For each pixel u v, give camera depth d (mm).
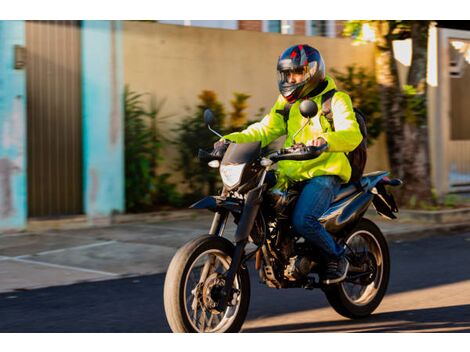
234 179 5211
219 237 5254
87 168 11359
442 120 15102
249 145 5289
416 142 12617
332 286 5914
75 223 11250
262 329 5879
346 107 5676
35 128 10961
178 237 10273
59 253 9141
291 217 5641
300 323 6066
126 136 11812
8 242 9898
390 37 12570
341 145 5484
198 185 12562
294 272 5656
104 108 11500
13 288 7309
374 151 14461
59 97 11156
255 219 5336
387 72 12711
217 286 5195
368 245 6375
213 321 5645
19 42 10602
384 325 6008
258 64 13148
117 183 11656
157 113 12109
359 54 14266
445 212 11930
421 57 12578
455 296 7082
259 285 7535
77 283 7594
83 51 11305
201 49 12531
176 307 5074
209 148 12484
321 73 5672
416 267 8625
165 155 12234
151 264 8570
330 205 5914
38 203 11008
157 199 12195
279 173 5777
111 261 8703
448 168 15266
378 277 6355
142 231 10820
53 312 6426
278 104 5961
